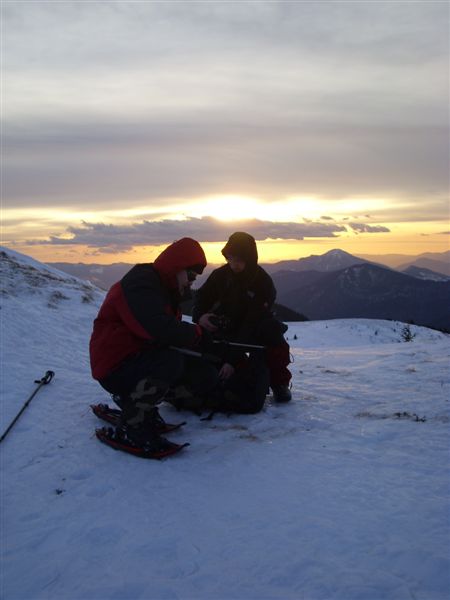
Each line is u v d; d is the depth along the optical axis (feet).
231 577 7.98
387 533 8.89
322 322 81.30
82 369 20.74
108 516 9.96
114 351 12.82
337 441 13.29
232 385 15.35
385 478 11.00
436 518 9.29
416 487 10.52
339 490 10.53
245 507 10.02
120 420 12.96
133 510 10.12
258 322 15.72
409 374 20.65
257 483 10.99
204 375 14.52
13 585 8.21
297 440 13.39
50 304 29.94
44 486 11.35
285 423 14.74
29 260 41.75
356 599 7.35
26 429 14.61
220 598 7.53
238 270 15.66
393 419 14.87
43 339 24.47
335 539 8.79
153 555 8.67
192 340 12.84
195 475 11.46
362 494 10.32
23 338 24.12
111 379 12.98
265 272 15.98
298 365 23.84
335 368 22.99
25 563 8.75
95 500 10.61
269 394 17.78
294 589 7.64
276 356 16.30
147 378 12.63
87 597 7.72
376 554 8.32
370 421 14.79
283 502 10.13
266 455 12.43
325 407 16.30
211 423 14.79
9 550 9.15
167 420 15.06
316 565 8.13
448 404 15.94
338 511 9.70
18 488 11.33
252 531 9.18
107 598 7.67
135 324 12.44
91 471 11.87
